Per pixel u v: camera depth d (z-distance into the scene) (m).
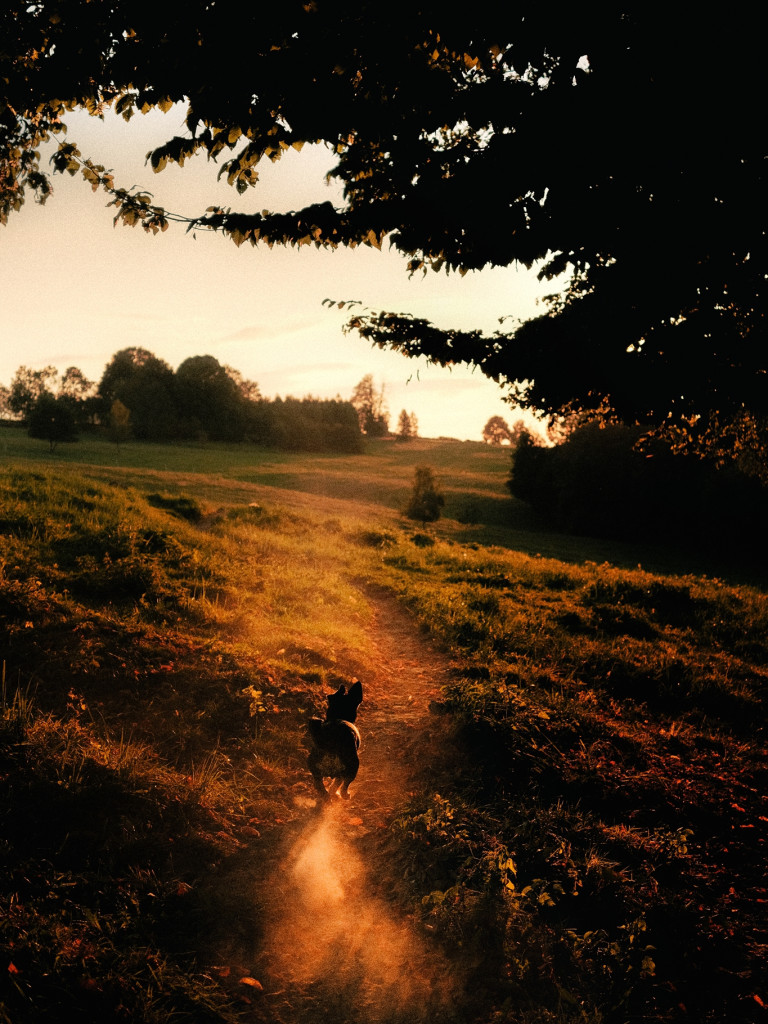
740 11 4.30
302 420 113.69
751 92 4.54
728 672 11.06
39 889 3.83
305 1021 3.33
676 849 4.84
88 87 6.21
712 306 6.35
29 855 4.11
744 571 43.59
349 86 5.38
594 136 4.95
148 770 5.24
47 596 8.36
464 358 7.52
